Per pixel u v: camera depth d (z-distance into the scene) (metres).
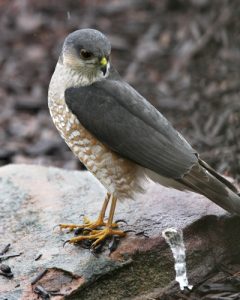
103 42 10.20
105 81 10.26
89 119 9.95
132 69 18.78
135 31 20.36
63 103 10.14
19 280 9.50
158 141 9.96
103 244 10.00
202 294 10.02
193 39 19.36
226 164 14.09
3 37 20.27
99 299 9.55
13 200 11.09
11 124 17.23
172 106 17.03
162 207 10.70
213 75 17.91
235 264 10.55
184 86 17.77
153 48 19.53
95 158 10.10
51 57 19.47
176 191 11.09
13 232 10.39
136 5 21.53
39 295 9.30
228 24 19.23
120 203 10.90
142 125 9.99
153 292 9.88
